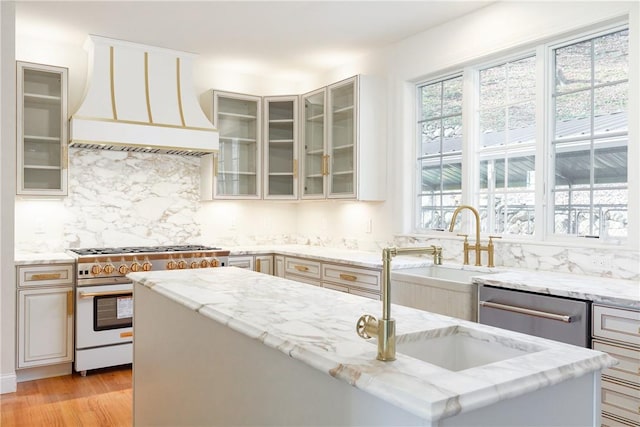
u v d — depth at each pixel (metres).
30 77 3.77
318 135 4.61
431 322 1.49
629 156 2.67
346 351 1.14
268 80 5.28
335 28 3.87
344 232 4.74
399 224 4.11
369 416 0.99
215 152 4.34
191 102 4.37
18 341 3.42
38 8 3.47
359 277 3.59
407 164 4.10
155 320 2.19
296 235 5.45
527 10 3.16
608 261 2.70
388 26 3.81
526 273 2.86
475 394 0.88
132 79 4.13
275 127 4.89
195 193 4.82
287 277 4.46
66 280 3.60
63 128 3.83
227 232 5.01
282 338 1.25
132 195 4.46
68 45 4.19
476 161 3.62
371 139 4.23
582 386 1.12
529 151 3.28
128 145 3.94
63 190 3.84
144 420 2.33
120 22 3.74
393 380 0.94
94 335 3.63
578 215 2.97
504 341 1.32
